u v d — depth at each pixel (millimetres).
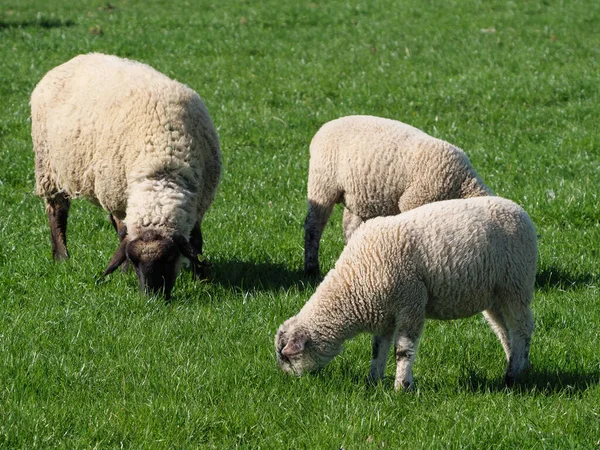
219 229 22844
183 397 13555
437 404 13383
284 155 30625
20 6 64875
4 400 13453
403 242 13445
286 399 13484
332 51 48312
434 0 62656
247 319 16953
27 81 41781
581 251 21219
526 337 14266
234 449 12234
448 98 38031
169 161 18375
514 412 12969
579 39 50219
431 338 16062
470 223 13680
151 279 17500
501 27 53438
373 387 13984
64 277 19344
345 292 13609
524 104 37344
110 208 19641
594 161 28891
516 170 28156
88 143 19266
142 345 15562
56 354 15141
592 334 16203
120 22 56188
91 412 13055
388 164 19609
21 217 23828
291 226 23453
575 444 11914
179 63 45906
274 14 58938
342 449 12016
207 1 66000
